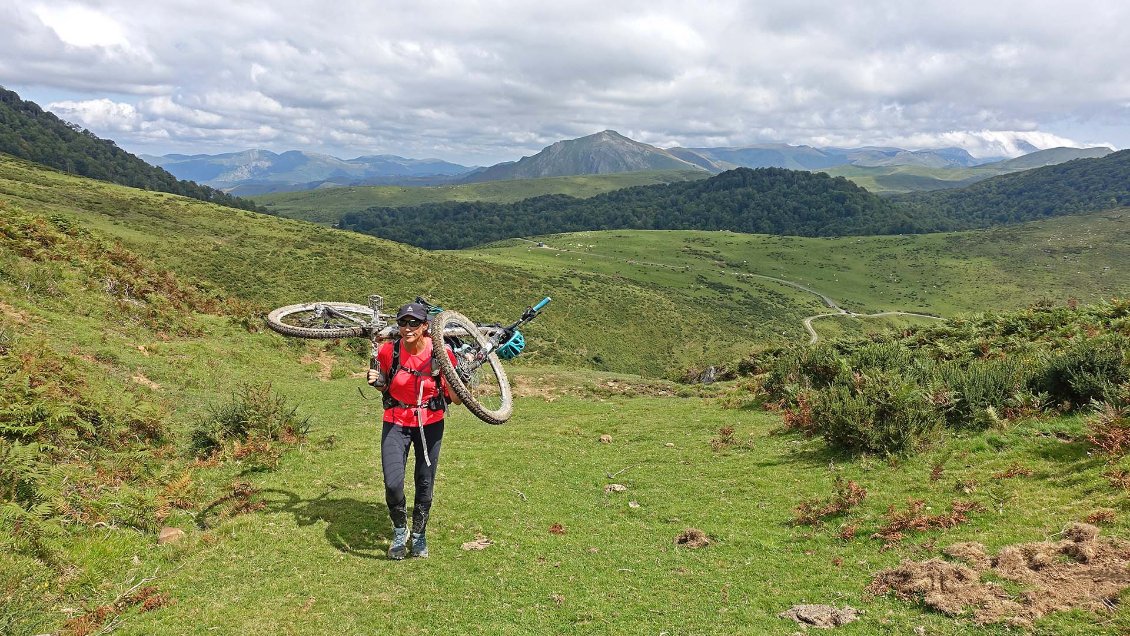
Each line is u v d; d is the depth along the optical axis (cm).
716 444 1082
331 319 759
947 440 851
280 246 9469
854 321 18950
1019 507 604
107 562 553
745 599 521
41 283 1584
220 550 609
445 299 9312
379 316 682
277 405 1082
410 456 982
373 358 621
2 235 1748
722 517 736
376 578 565
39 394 827
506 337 726
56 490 625
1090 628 385
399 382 599
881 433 862
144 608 490
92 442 828
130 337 1582
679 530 706
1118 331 1209
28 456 631
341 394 1642
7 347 1025
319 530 670
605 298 13388
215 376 1497
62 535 564
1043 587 445
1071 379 883
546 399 1808
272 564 584
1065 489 620
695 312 15212
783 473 880
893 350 1414
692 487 861
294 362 1977
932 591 471
